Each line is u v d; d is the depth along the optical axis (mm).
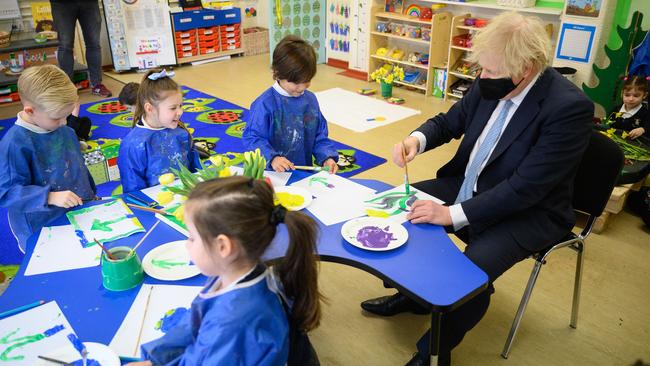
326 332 1974
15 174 1625
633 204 2828
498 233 1696
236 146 3646
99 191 2939
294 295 986
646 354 1882
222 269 926
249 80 5383
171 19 5652
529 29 1537
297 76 2004
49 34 4961
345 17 5637
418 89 5125
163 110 1891
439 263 1316
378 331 1988
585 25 3697
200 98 4754
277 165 1883
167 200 1546
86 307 1140
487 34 1590
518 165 1694
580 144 1593
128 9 5379
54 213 1757
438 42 4699
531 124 1653
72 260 1310
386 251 1362
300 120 2193
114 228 1464
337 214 1554
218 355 860
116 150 3520
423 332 1987
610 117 3188
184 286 1220
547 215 1711
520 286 2252
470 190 1854
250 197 892
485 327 2014
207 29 6016
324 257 1352
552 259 2434
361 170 3305
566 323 2039
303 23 5773
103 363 973
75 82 4926
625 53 3543
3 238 2486
